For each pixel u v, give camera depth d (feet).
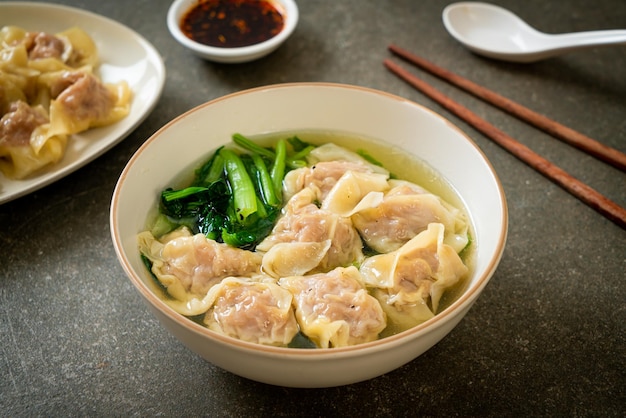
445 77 1.70
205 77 1.70
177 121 1.23
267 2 1.83
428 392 1.11
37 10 1.76
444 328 0.96
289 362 0.90
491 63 1.78
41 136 1.41
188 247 1.14
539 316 1.23
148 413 1.08
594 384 1.13
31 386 1.11
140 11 1.91
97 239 1.34
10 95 1.52
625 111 1.65
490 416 1.09
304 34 1.84
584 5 1.95
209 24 1.77
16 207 1.38
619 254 1.33
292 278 1.12
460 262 1.13
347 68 1.74
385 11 1.93
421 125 1.29
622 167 1.48
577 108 1.65
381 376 1.13
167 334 1.19
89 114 1.49
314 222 1.18
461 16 1.86
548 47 1.70
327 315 1.06
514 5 1.95
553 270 1.30
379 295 1.13
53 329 1.19
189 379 1.13
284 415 1.08
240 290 1.09
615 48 1.83
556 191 1.45
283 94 1.32
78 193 1.42
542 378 1.14
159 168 1.22
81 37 1.67
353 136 1.36
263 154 1.34
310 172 1.28
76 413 1.08
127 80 1.64
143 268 1.12
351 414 1.09
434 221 1.21
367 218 1.23
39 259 1.30
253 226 1.24
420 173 1.31
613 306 1.24
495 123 1.60
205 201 1.26
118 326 1.20
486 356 1.16
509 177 1.48
